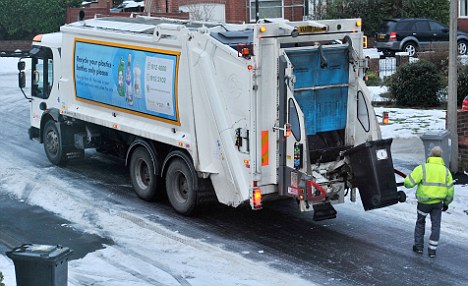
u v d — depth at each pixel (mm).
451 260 11750
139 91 14492
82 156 18062
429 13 38312
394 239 12742
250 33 13258
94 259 11938
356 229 13289
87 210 14570
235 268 11508
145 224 13656
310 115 12891
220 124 12664
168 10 39312
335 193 12531
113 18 16969
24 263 9203
